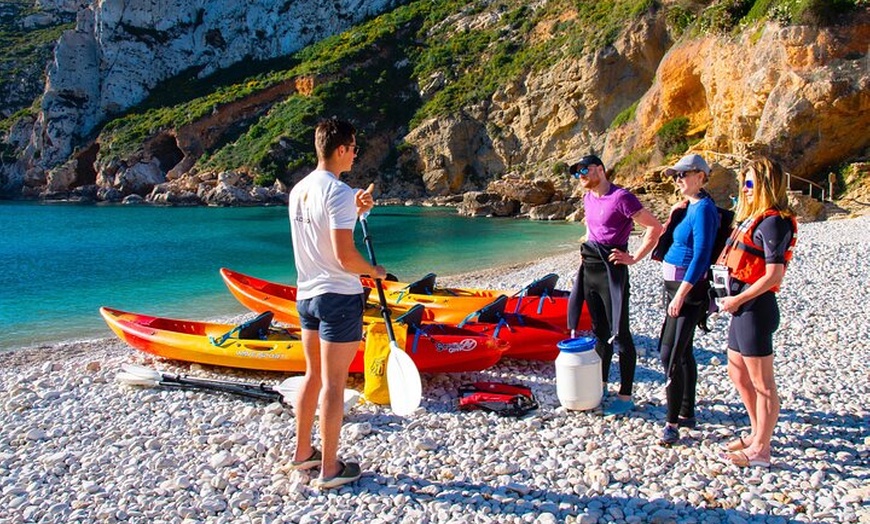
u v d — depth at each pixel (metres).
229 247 25.84
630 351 5.66
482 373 7.18
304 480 4.60
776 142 26.22
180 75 70.94
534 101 47.31
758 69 27.77
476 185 49.81
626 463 4.76
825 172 26.17
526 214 37.31
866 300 10.01
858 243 15.97
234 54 70.50
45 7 90.38
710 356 7.46
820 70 25.33
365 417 5.86
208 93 66.38
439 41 58.72
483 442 5.23
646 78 42.81
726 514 4.05
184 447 5.37
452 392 6.58
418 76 56.38
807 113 25.52
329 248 4.15
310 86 57.34
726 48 30.44
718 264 4.56
